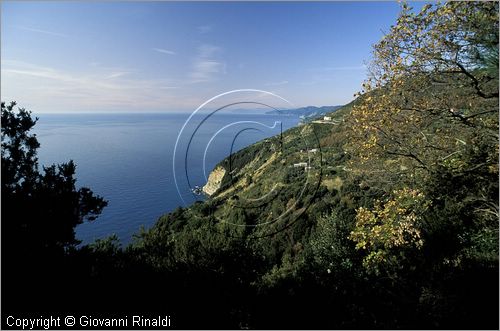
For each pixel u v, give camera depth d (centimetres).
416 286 1005
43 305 654
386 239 792
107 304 723
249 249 1153
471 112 793
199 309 837
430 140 871
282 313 898
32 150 875
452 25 673
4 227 675
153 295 806
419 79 761
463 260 1010
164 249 1114
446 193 855
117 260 901
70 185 891
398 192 828
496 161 768
